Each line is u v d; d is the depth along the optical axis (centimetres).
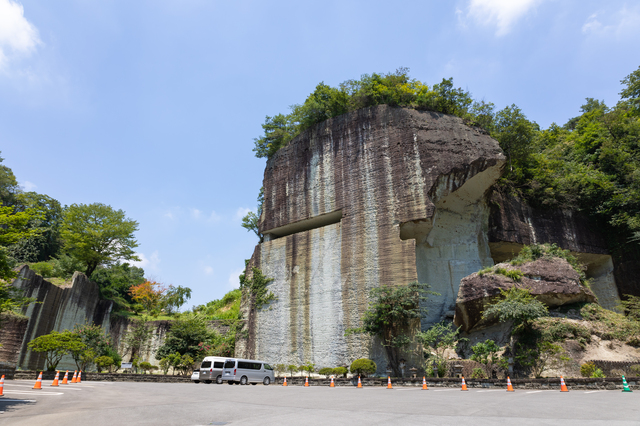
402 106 3206
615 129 3903
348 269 2970
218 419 838
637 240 3425
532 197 3528
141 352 3772
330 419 823
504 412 921
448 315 2823
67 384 1923
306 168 3503
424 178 2861
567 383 1680
